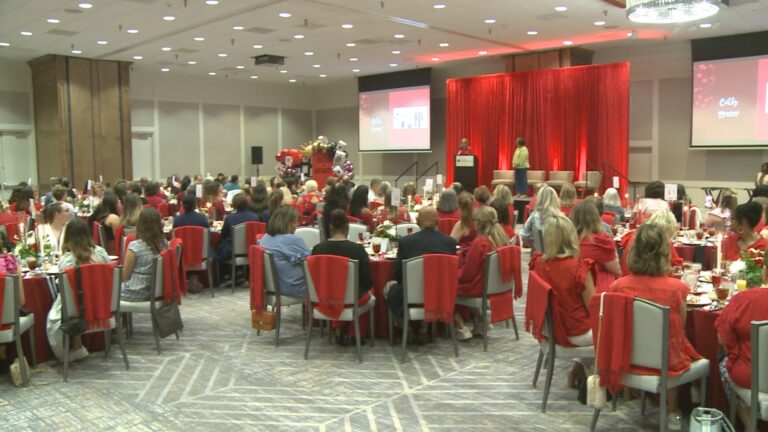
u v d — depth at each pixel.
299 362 5.11
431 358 5.17
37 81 17.42
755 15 11.92
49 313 4.89
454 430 3.80
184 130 20.80
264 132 22.81
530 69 16.55
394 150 20.14
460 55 16.89
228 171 21.97
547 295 3.88
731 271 3.99
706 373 3.52
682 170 15.34
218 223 8.91
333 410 4.13
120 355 5.32
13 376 4.59
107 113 17.34
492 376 4.75
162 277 5.38
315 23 12.54
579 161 15.77
